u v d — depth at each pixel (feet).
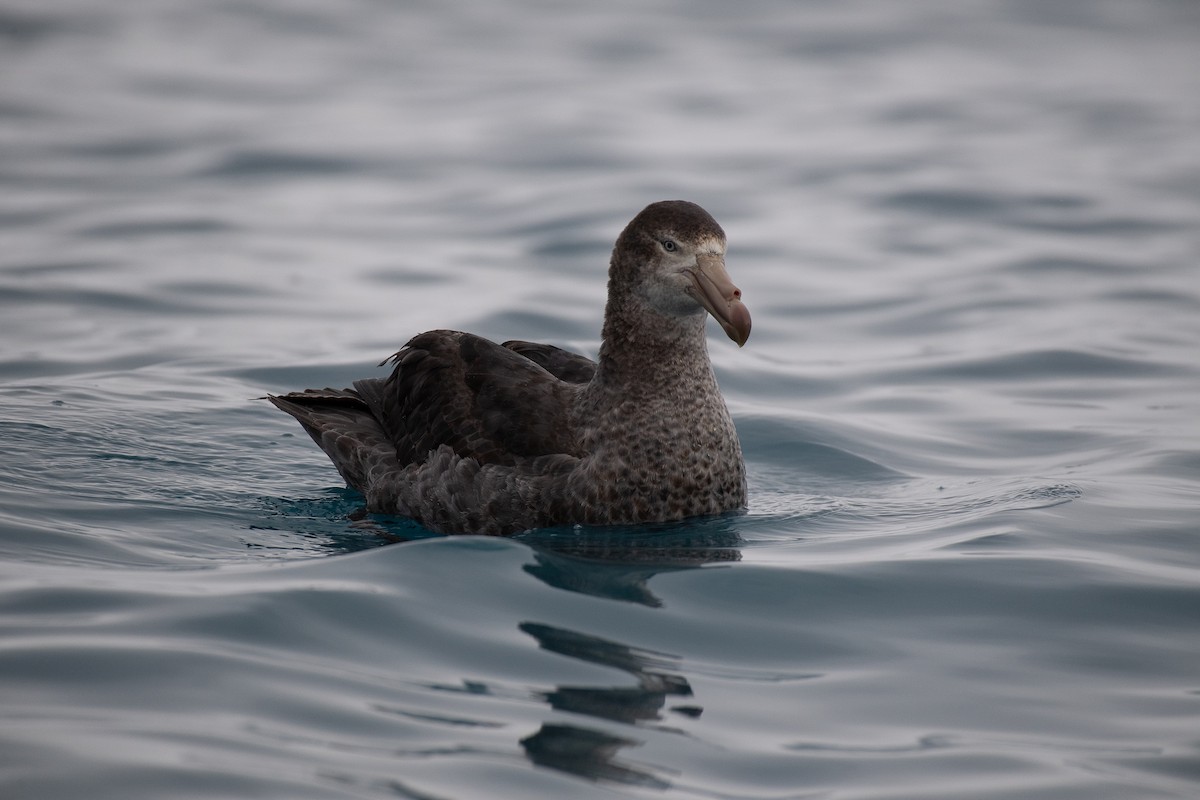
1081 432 50.14
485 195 84.48
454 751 25.31
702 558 36.40
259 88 116.47
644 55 130.93
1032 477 44.68
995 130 101.65
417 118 105.70
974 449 49.16
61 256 71.20
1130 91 115.14
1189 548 37.17
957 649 30.78
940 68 125.29
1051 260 71.92
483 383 41.47
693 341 40.32
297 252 73.26
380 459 42.83
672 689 28.48
